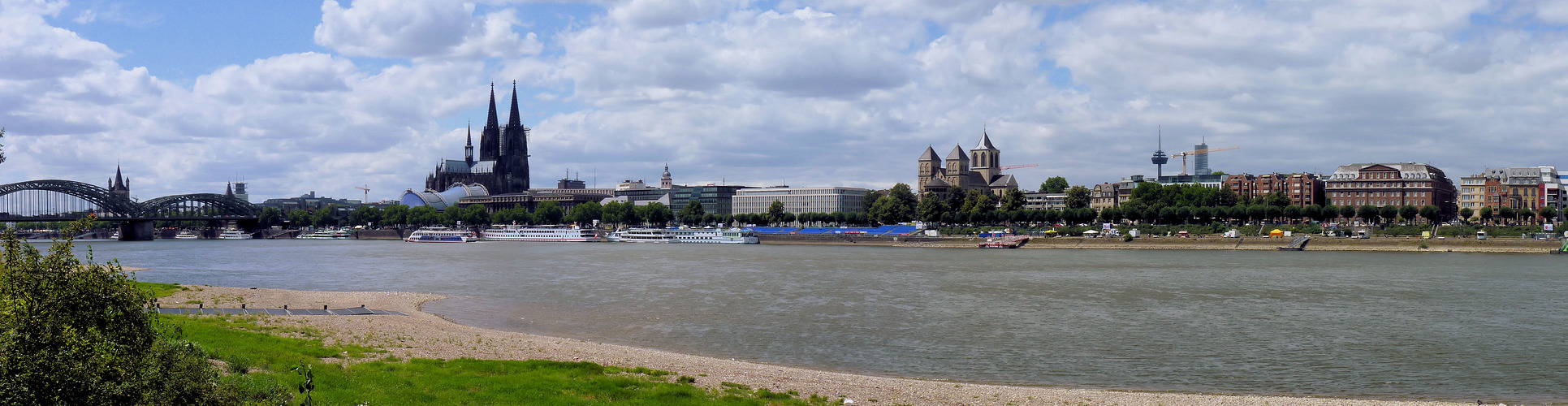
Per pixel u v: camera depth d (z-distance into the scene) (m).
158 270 190.50
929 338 88.88
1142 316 104.69
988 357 78.38
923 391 59.50
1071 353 80.31
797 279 155.25
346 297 118.25
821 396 56.22
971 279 155.88
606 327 96.38
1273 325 97.25
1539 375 70.56
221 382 42.03
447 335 80.69
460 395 50.28
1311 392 64.94
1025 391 60.59
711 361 70.38
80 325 35.66
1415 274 159.88
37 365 32.50
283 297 114.62
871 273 170.62
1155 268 181.00
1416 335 89.75
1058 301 119.31
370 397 48.38
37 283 35.06
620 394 52.75
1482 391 64.94
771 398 54.94
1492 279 150.50
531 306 115.62
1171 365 74.69
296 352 63.38
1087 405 56.31
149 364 37.59
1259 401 58.09
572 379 56.88
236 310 96.12
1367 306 113.06
